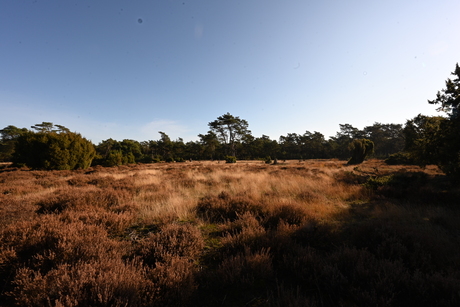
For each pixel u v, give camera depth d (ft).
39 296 5.84
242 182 31.01
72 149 63.82
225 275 7.48
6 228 10.54
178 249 9.57
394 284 6.88
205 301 6.79
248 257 8.23
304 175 39.60
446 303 5.93
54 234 9.65
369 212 16.47
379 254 9.07
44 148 60.64
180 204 18.01
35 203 18.42
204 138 232.32
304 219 13.66
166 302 6.37
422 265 8.16
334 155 253.85
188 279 6.97
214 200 18.56
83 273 6.46
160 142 261.65
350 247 10.48
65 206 16.53
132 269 7.65
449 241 10.55
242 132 231.91
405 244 9.57
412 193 20.22
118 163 87.20
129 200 20.51
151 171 53.31
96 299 5.76
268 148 262.88
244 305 6.56
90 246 8.95
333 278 7.09
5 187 27.78
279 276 8.24
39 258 8.06
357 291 6.61
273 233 10.80
